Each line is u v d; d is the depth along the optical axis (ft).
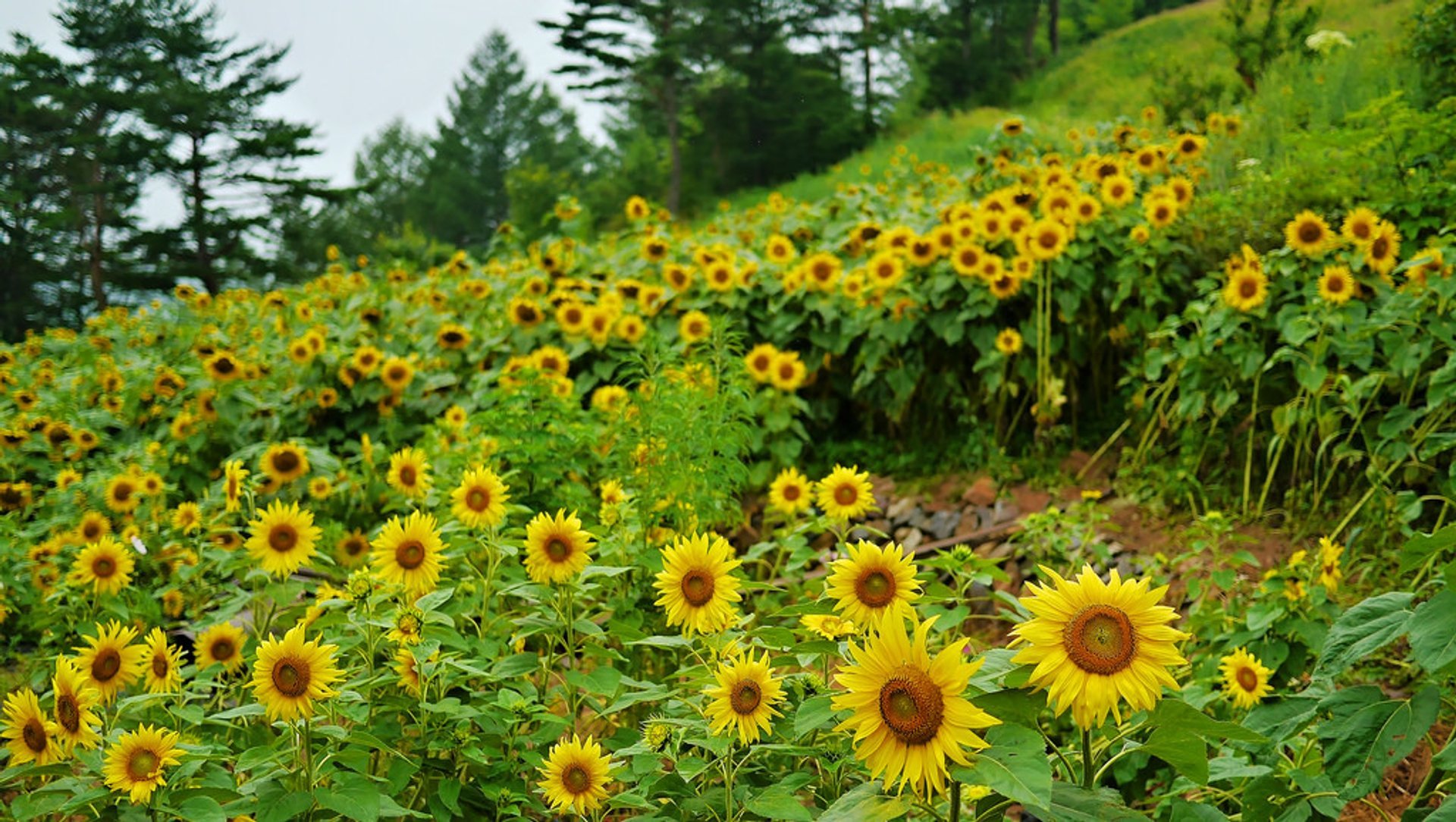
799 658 8.65
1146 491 18.07
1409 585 13.75
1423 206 17.83
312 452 19.06
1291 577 11.83
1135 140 26.73
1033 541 16.39
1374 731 7.20
